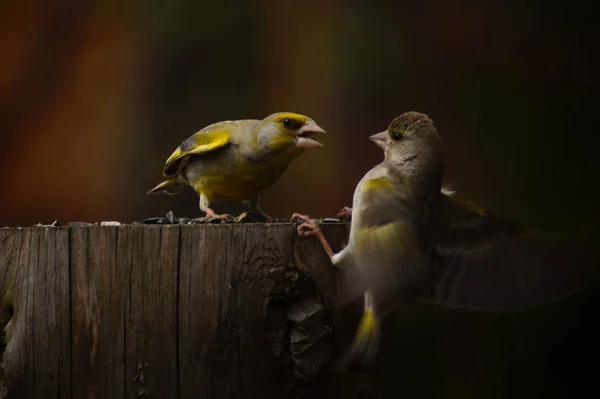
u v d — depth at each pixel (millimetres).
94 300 5977
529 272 6438
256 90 17359
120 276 5961
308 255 6164
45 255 6059
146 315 5922
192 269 5941
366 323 6367
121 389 5902
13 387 6031
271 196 16828
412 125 6828
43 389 5996
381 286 6414
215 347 5906
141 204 16859
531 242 6492
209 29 17125
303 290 6176
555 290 6379
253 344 5961
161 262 5949
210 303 5922
